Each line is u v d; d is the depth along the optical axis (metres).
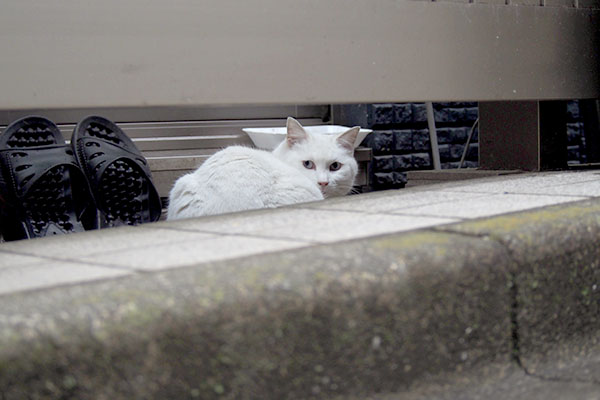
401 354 1.05
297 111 4.78
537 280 1.20
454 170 3.19
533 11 2.50
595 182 2.00
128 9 1.83
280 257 1.02
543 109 2.70
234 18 1.96
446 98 2.34
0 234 2.57
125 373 0.85
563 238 1.24
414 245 1.10
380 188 4.74
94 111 4.14
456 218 1.36
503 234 1.18
